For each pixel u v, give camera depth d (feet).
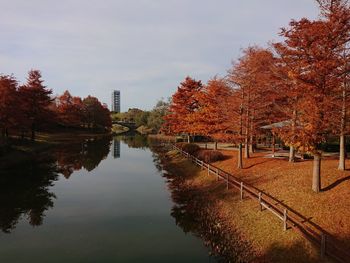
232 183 78.95
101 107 391.24
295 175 69.77
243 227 55.57
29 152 159.53
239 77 87.97
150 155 186.29
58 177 115.65
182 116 149.79
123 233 60.64
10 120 139.44
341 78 52.80
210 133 109.09
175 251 52.29
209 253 51.26
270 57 82.58
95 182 107.65
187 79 150.71
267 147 144.25
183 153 147.23
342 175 61.46
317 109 50.57
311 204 53.62
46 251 52.80
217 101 102.37
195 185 93.09
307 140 51.52
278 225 50.78
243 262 45.88
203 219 66.64
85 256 50.78
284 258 42.78
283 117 84.69
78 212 74.08
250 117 89.71
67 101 295.89
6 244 55.72
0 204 80.59
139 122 504.84
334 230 44.96
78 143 250.98
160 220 68.18
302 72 54.85
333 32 48.98
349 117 57.06
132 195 89.71
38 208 77.20
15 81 151.23
